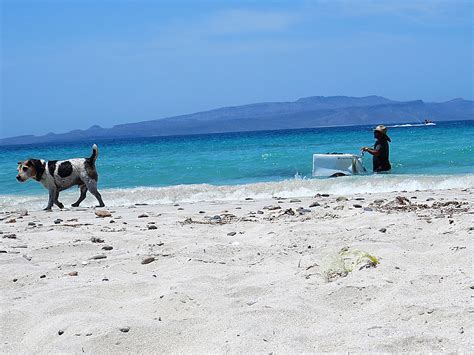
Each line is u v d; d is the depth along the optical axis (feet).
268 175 66.03
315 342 12.23
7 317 14.52
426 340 11.98
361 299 14.85
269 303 14.71
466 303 13.74
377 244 20.12
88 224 30.09
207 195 47.93
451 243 19.89
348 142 137.28
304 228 24.63
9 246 23.86
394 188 47.24
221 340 12.58
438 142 106.73
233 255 20.83
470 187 45.39
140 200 47.44
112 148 198.08
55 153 186.50
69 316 14.24
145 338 12.96
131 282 17.20
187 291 15.83
